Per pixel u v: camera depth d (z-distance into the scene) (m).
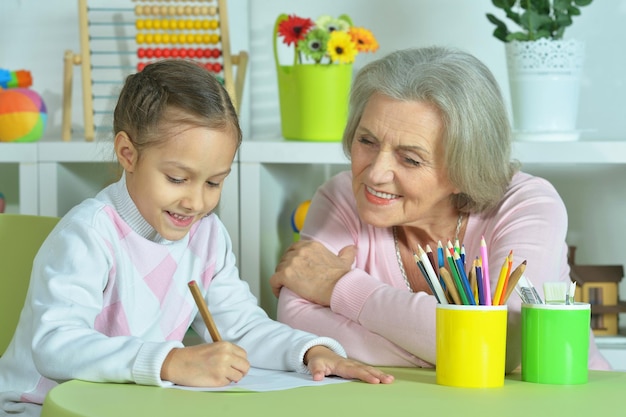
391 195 1.65
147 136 1.39
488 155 1.64
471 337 1.24
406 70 1.61
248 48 2.80
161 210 1.42
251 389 1.21
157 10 2.65
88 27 2.75
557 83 2.44
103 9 2.77
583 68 2.76
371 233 1.85
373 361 1.58
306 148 2.39
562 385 1.26
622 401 1.15
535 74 2.44
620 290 2.77
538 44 2.43
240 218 2.40
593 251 2.79
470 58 1.66
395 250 1.85
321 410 1.08
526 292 1.34
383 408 1.09
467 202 1.76
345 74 2.48
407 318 1.54
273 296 2.55
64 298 1.34
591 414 1.07
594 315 2.54
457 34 2.77
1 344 1.68
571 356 1.27
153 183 1.40
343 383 1.28
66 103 2.68
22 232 1.70
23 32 2.87
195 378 1.23
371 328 1.60
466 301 1.26
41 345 1.29
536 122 2.45
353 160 1.67
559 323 1.27
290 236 2.73
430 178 1.63
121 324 1.44
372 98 1.64
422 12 2.77
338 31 2.47
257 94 2.82
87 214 1.43
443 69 1.61
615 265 2.61
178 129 1.37
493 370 1.25
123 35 2.83
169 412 1.06
